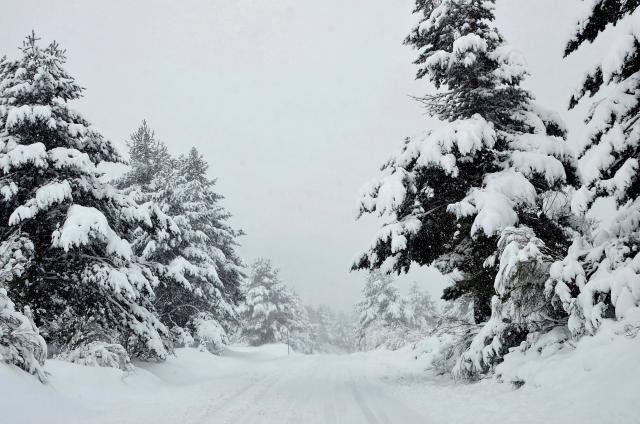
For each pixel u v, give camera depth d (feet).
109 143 48.91
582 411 20.43
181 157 100.63
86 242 39.63
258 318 170.09
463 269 44.86
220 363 74.38
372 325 175.63
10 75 46.32
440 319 47.57
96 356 41.73
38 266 44.42
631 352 22.15
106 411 30.58
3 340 29.35
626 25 25.22
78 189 45.42
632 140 25.54
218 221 103.96
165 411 30.42
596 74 28.84
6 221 44.86
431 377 46.88
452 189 45.42
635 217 28.76
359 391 41.34
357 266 45.96
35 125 44.16
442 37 45.16
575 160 40.16
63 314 48.21
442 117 47.21
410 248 43.86
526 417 22.40
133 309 49.34
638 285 24.72
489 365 35.17
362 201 43.01
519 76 40.91
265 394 39.11
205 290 85.15
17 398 25.89
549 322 33.42
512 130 43.93
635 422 17.49
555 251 35.88
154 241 75.92
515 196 37.88
